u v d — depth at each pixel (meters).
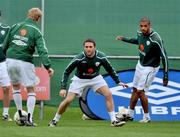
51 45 44.75
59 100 44.75
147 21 39.59
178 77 42.94
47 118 41.69
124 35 44.75
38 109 44.12
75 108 44.81
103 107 41.78
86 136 29.72
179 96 42.75
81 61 34.97
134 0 44.75
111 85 42.41
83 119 41.69
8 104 39.09
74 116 42.84
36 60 44.25
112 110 36.00
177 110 42.56
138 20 44.75
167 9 44.84
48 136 29.47
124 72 42.81
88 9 44.78
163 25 44.88
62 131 31.69
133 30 44.75
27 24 35.31
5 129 32.22
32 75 35.53
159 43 39.62
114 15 44.75
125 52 44.75
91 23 44.84
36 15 35.50
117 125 35.91
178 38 44.84
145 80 40.12
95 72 35.53
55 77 44.72
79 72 35.47
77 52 44.78
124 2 44.75
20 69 35.19
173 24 44.91
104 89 35.78
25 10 44.84
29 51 35.28
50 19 44.78
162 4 44.84
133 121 40.94
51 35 44.78
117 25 44.75
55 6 44.78
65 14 44.81
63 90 34.97
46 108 44.28
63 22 44.78
